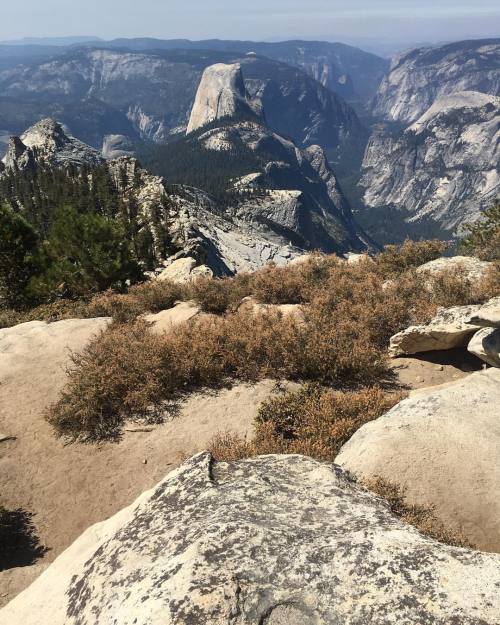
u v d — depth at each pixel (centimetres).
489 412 779
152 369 1268
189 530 420
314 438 877
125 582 381
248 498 463
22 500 1000
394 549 370
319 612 325
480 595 319
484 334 1048
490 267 1498
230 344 1335
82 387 1230
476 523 614
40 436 1173
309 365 1244
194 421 1148
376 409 953
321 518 430
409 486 656
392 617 314
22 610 435
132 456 1078
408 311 1429
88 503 984
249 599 334
